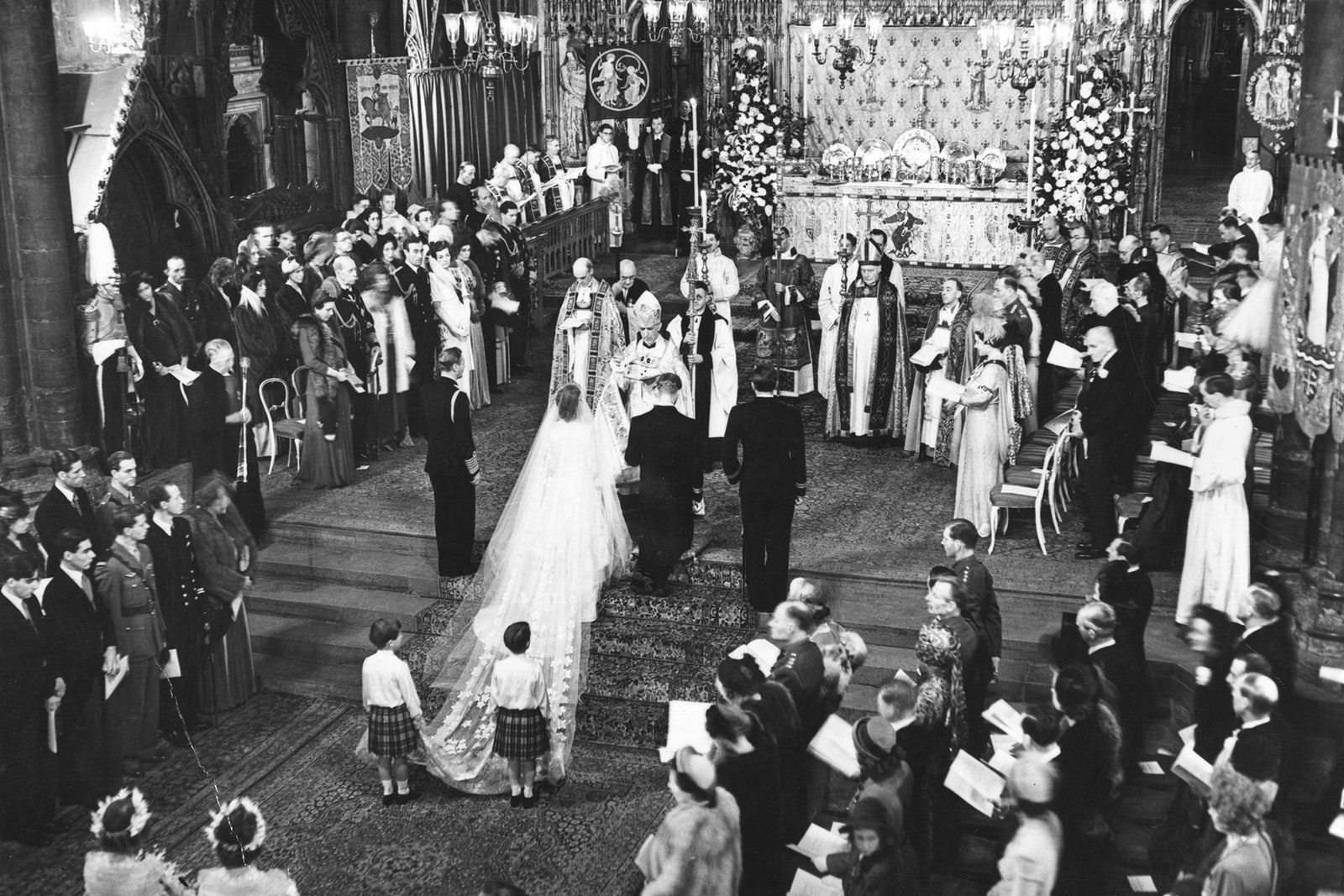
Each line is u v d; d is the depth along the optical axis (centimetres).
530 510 1123
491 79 2177
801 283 1645
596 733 1065
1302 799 814
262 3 1781
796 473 1091
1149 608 869
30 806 921
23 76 1195
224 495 1088
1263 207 1953
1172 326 1580
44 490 1234
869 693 1066
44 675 919
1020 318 1372
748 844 750
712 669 1088
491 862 911
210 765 1030
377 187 1964
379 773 1017
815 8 2198
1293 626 915
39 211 1220
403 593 1232
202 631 1070
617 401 1288
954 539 920
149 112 1488
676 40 2106
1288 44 1956
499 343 1723
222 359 1276
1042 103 2100
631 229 2434
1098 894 743
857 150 2153
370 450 1491
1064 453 1284
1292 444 993
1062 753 737
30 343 1246
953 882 836
